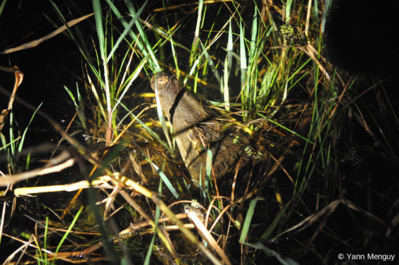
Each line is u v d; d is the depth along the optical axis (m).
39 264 2.56
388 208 2.87
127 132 3.57
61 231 2.96
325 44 3.80
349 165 3.15
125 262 2.19
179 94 3.29
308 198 3.00
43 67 4.28
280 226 2.81
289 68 3.83
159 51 4.27
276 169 3.03
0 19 4.52
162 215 2.88
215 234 2.79
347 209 2.89
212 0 4.48
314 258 2.70
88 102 4.00
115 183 2.57
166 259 2.71
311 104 3.59
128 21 4.51
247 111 3.51
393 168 3.07
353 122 3.42
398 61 3.51
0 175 3.07
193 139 3.19
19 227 3.02
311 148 3.25
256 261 2.67
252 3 4.61
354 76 3.64
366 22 3.65
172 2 4.75
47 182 3.33
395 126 3.34
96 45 4.42
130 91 4.08
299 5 4.34
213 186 3.05
